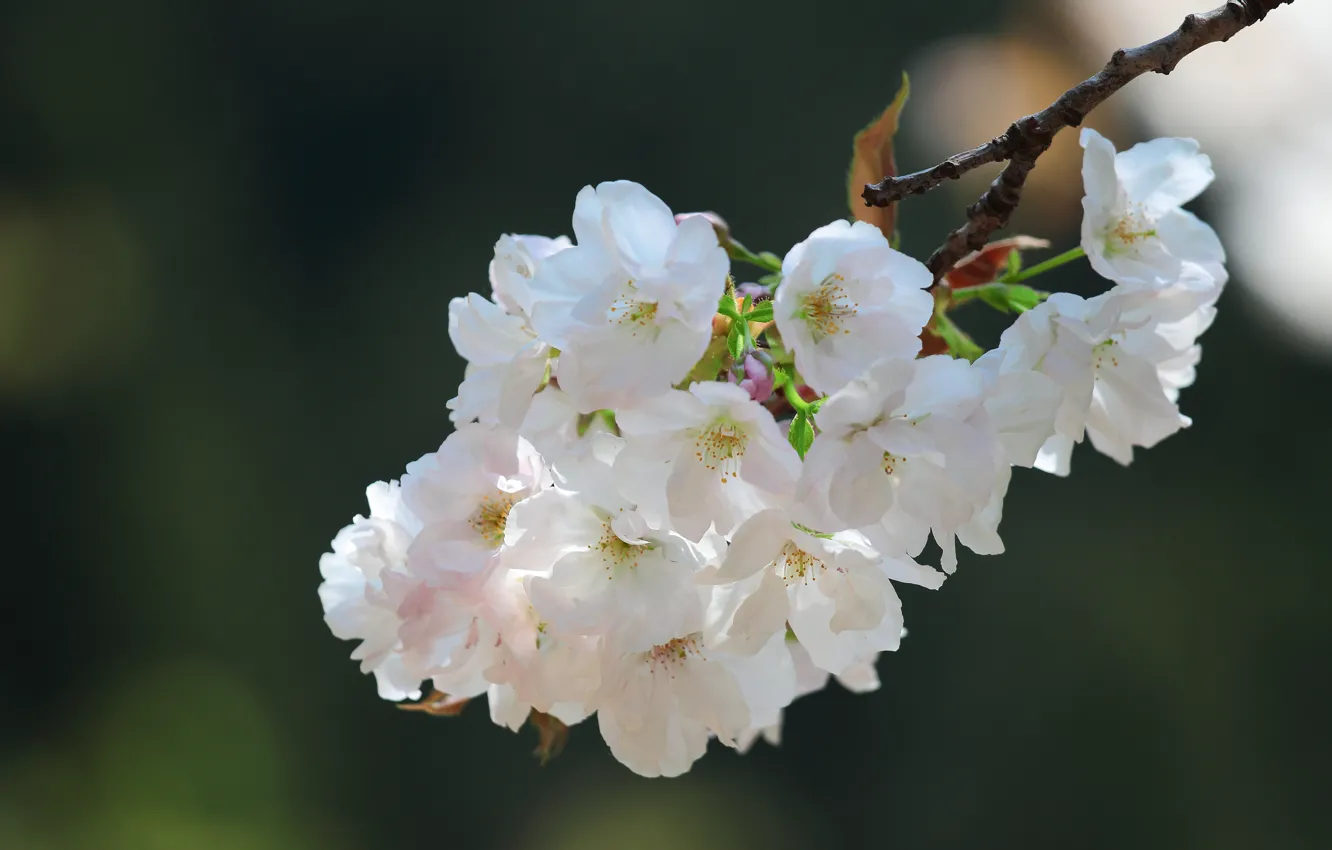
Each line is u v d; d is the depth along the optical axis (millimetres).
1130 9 5945
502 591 1719
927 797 7422
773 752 7602
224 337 9422
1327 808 7180
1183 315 1751
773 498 1696
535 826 7609
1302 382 7773
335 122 9727
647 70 9320
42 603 8641
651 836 7375
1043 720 7445
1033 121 1711
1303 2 5605
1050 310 1723
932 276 1709
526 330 1731
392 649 1755
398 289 9461
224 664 8453
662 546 1713
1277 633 7539
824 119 8812
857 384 1682
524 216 9445
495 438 1720
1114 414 1758
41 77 9539
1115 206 1754
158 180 9617
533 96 9516
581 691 1716
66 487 8898
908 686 7633
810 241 1695
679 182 9141
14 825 7648
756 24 9070
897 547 1700
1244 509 7789
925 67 7809
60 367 9188
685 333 1694
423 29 9562
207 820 7770
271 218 9672
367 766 7941
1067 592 7668
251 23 9664
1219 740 7328
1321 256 5879
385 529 1740
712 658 1732
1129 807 7234
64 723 8312
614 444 1706
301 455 9148
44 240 9398
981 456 1686
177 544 8781
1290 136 5648
